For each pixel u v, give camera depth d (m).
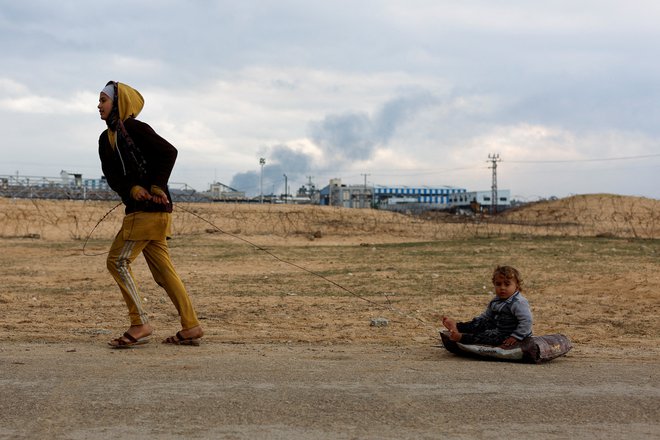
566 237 39.34
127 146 6.80
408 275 18.64
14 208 45.12
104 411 4.68
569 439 4.32
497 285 6.94
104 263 22.23
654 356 7.45
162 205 7.05
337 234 45.06
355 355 7.09
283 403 4.93
